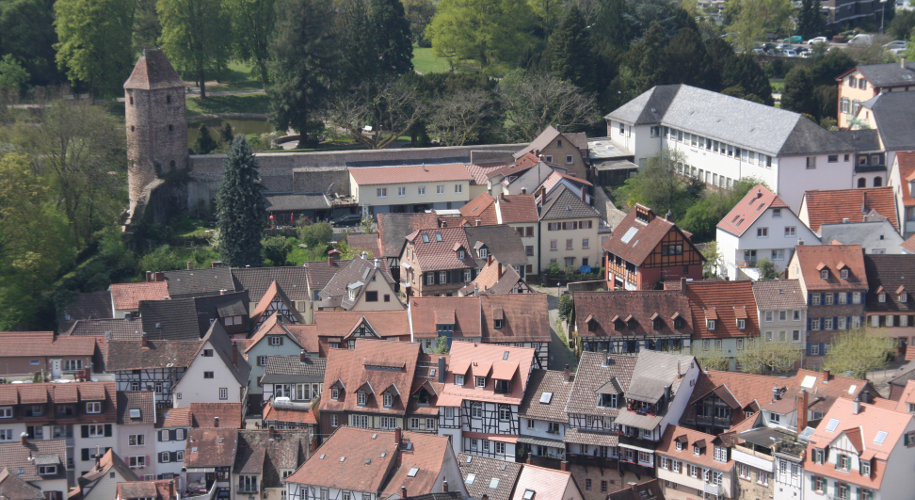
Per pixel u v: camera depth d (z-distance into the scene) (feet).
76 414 481.87
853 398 454.40
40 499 438.40
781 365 534.37
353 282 589.32
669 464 463.01
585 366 492.54
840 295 547.90
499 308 545.85
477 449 495.82
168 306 565.53
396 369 501.97
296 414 504.02
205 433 474.90
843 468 425.69
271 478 467.93
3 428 475.72
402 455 438.40
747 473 446.19
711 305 547.49
